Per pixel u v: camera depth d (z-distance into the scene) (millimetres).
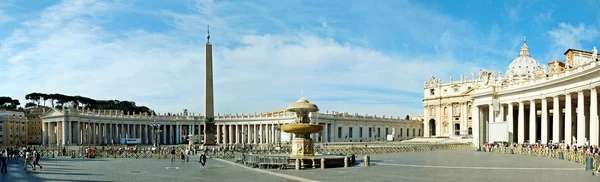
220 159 48406
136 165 40188
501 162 38438
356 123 129375
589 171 29484
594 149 38938
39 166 37375
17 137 121875
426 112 135250
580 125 49406
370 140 134000
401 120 148250
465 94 118500
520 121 63344
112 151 57594
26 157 36812
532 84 59875
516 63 132250
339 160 35938
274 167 35250
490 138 64188
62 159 51531
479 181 24797
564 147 48188
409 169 32594
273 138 119938
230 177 28578
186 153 48219
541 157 45375
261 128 121750
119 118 111625
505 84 70125
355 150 55938
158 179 27859
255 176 28969
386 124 141125
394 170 31969
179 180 27188
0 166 39438
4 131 118000
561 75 54000
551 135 75938
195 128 127500
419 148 65000
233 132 132875
